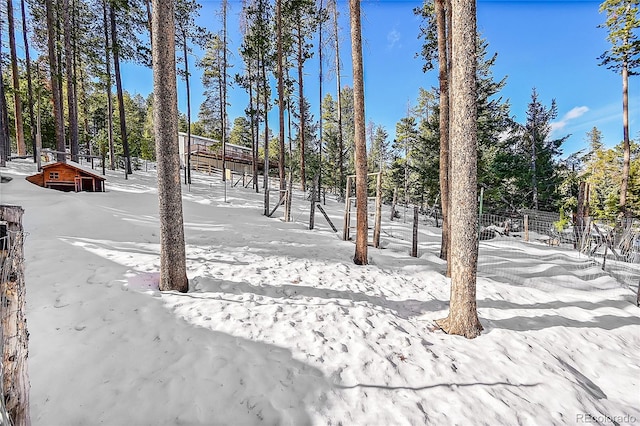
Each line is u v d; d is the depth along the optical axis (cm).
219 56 2041
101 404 215
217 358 269
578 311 515
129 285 378
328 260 618
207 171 2625
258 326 331
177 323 314
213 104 2653
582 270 763
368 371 283
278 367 271
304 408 234
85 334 279
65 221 603
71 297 331
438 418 240
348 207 859
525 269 736
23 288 160
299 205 1467
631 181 1639
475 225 385
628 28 1349
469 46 373
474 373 303
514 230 1372
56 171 919
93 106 2539
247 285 436
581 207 1086
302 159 1920
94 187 986
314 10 1543
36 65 1798
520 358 341
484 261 791
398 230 1155
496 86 1609
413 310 450
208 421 213
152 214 806
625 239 920
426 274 617
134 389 229
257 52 1539
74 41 1433
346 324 360
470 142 380
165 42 368
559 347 389
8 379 149
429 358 318
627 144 1433
